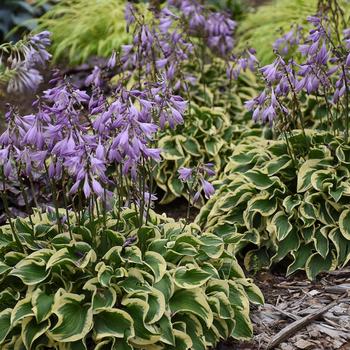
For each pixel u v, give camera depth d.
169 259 4.61
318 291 5.28
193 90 8.02
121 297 4.30
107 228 4.72
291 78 5.60
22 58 5.40
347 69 5.85
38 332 4.05
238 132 7.40
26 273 4.25
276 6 9.73
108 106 4.23
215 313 4.47
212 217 5.92
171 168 6.96
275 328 4.79
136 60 7.16
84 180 3.86
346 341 4.59
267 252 5.70
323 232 5.52
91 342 4.28
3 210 6.40
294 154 6.07
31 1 10.20
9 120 4.11
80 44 9.23
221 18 8.10
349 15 8.48
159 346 4.17
